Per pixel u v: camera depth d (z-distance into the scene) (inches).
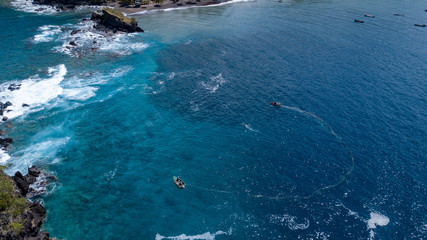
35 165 2023.9
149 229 1651.1
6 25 4589.1
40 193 1818.4
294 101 2839.6
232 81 3201.3
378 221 1699.1
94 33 4416.8
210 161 2138.3
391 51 3941.9
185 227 1669.5
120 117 2603.3
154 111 2694.4
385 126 2470.5
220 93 2974.9
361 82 3152.1
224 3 6609.3
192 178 1993.1
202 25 5039.4
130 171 2041.1
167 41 4296.3
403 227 1663.4
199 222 1701.5
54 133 2358.5
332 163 2111.2
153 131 2442.2
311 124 2516.0
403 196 1850.4
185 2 6378.0
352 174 2016.5
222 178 1996.8
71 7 5693.9
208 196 1865.2
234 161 2138.3
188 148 2260.1
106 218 1701.5
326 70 3420.3
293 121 2559.1
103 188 1898.4
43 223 1637.6
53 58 3572.8
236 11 5964.6
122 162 2114.9
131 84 3122.5
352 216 1731.1
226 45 4168.3
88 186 1905.8
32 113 2566.4
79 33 4362.7
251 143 2313.0
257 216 1742.1
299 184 1948.8
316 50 3981.3
